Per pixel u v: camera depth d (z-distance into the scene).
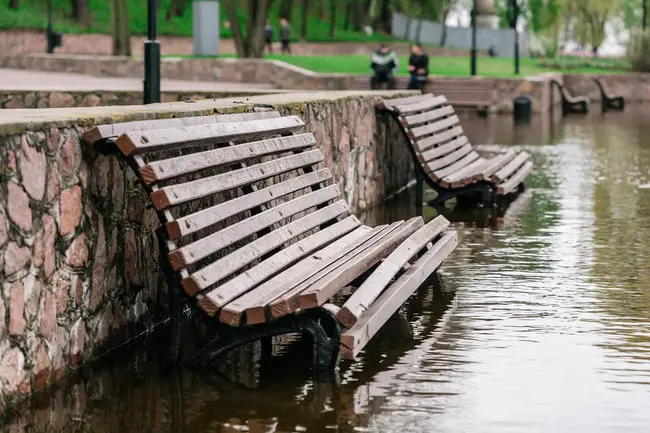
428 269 10.12
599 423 6.86
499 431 6.72
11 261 6.83
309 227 10.06
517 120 44.47
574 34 86.50
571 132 36.28
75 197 7.73
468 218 15.95
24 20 78.12
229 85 46.62
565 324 9.34
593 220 15.55
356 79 49.28
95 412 7.04
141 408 7.15
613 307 9.96
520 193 18.92
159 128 8.49
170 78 51.94
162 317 9.41
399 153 19.75
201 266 9.37
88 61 50.59
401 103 17.94
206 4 53.72
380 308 8.18
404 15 109.00
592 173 22.17
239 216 10.62
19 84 34.47
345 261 8.92
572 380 7.74
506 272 11.69
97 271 8.12
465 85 50.25
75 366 7.87
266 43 84.31
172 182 9.05
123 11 56.28
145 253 9.01
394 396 7.40
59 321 7.57
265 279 8.72
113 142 7.71
